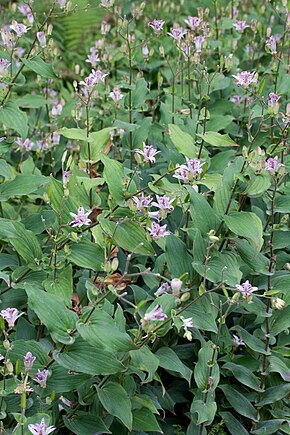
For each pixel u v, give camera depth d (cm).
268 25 290
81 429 166
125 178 170
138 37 273
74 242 171
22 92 285
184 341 190
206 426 179
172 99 227
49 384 163
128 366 167
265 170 176
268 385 186
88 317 155
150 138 226
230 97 248
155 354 174
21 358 163
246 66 268
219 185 179
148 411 169
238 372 180
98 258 169
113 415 164
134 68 265
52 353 161
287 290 184
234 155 218
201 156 195
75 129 187
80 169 189
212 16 299
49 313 156
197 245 174
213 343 176
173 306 163
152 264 198
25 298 179
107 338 154
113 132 218
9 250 197
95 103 248
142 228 169
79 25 337
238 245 180
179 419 185
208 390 169
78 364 157
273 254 191
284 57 247
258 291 189
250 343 182
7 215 208
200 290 162
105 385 166
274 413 182
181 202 180
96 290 157
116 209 172
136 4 308
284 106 233
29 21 211
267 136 225
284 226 187
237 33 268
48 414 160
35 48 237
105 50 262
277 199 187
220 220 177
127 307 189
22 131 185
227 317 195
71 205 173
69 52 336
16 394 164
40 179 183
